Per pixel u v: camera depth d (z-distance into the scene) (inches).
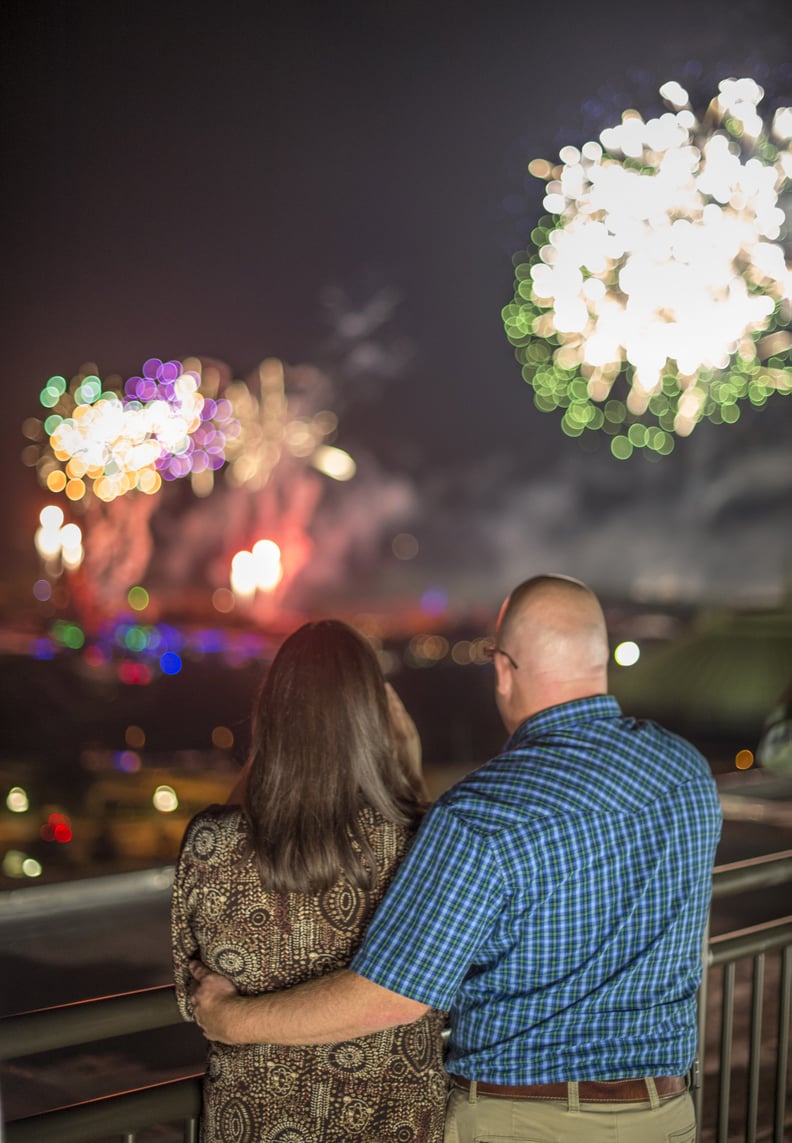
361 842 62.2
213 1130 63.4
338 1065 61.8
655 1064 65.8
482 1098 65.2
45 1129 63.2
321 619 65.3
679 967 67.6
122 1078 161.8
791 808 344.8
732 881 99.3
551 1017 64.0
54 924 215.0
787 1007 107.5
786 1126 140.2
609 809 64.3
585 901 63.2
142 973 198.1
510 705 70.9
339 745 62.1
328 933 61.9
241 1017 60.6
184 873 62.6
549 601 69.4
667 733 70.2
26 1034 62.1
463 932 60.9
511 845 61.8
